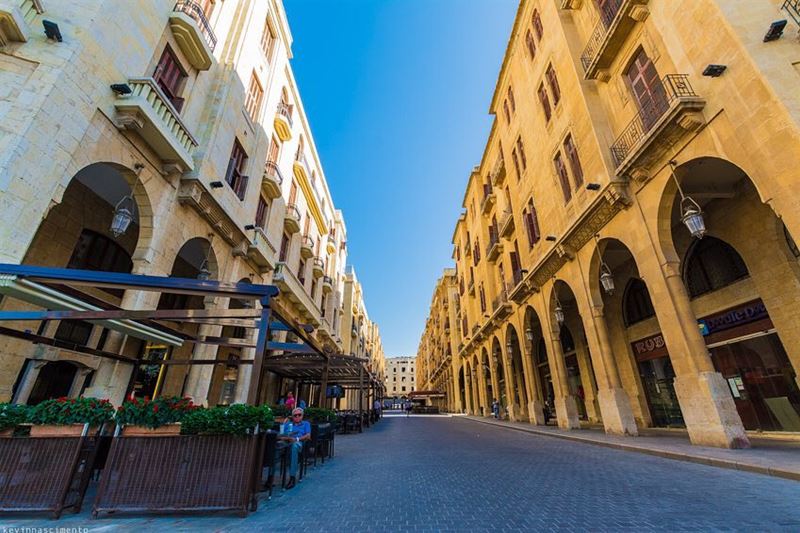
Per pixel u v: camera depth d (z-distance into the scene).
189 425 4.28
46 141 5.94
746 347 9.98
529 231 18.36
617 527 3.50
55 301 5.37
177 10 10.05
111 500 3.98
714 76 7.34
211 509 4.04
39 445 4.12
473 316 32.81
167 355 9.63
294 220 19.16
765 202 6.34
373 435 14.80
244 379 13.13
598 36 12.32
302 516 4.12
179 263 14.17
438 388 60.50
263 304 5.58
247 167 13.94
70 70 6.42
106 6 7.32
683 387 8.13
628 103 10.84
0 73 5.87
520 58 19.81
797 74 6.36
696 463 6.39
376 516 4.09
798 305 8.57
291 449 5.98
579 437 10.58
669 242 8.90
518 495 4.83
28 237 5.55
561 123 14.37
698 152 7.77
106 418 4.36
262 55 15.56
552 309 15.44
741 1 7.21
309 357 12.09
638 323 14.41
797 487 4.57
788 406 8.90
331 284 29.11
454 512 4.17
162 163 8.98
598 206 10.85
